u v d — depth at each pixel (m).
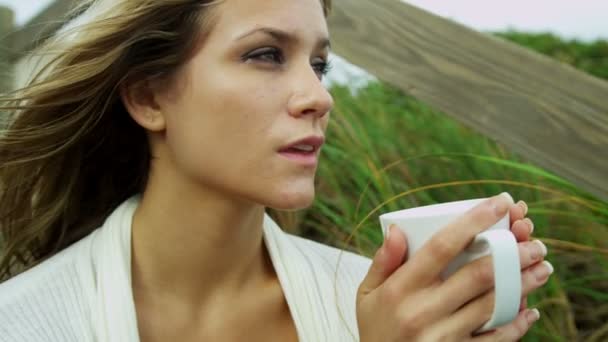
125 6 0.99
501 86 1.61
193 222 1.03
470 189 1.79
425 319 0.77
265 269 1.16
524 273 0.79
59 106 1.11
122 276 0.99
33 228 1.26
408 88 1.74
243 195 0.96
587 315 1.62
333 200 1.89
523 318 0.82
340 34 1.84
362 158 1.83
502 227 0.77
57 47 1.13
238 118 0.93
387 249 0.80
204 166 0.97
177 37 0.96
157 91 1.01
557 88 1.54
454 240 0.75
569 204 1.67
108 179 1.24
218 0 0.93
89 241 1.09
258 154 0.93
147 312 1.06
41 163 1.21
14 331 0.94
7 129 1.17
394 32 1.76
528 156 1.58
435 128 2.04
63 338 0.94
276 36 0.94
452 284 0.76
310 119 0.93
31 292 1.00
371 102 2.18
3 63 1.79
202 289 1.07
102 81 1.04
